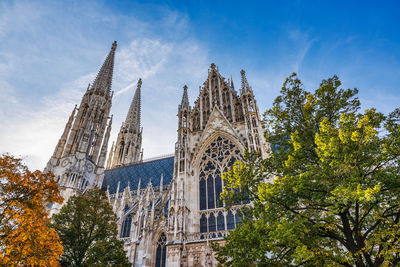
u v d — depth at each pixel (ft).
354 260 62.85
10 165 83.10
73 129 317.83
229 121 183.42
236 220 146.00
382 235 62.34
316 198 69.92
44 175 89.35
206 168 172.14
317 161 77.15
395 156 65.00
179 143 180.04
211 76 213.25
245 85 189.37
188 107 198.90
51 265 73.67
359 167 67.31
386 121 70.49
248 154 96.12
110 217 127.65
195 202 158.81
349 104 82.79
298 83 94.17
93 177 300.40
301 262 71.20
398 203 64.85
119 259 118.93
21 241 70.64
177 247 137.59
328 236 72.18
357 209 69.26
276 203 75.66
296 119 90.22
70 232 114.83
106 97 373.40
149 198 214.07
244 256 77.20
